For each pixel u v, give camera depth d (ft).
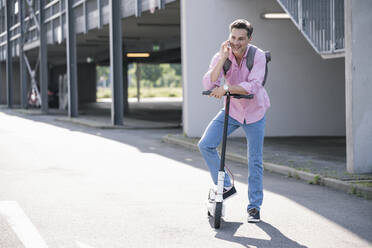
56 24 112.47
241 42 20.12
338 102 60.75
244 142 52.60
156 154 45.29
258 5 58.95
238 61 21.03
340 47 39.78
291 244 18.61
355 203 25.88
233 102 21.50
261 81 20.67
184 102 59.26
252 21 58.95
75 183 30.37
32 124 84.84
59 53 158.61
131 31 98.63
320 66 60.23
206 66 58.44
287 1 45.75
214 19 58.44
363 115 33.06
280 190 29.22
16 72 185.98
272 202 25.82
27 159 41.19
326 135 60.70
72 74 101.24
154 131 72.49
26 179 31.65
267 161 38.78
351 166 33.17
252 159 21.72
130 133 68.69
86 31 93.76
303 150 46.21
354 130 32.99
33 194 26.99
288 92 59.82
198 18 58.23
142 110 139.85
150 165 38.29
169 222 21.45
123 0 79.00
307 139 56.65
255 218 21.66
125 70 126.52
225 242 18.75
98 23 87.15
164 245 18.29
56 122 91.50
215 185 22.11
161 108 152.56
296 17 44.55
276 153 43.91
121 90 79.92
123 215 22.56
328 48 41.11
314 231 20.42
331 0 39.73
